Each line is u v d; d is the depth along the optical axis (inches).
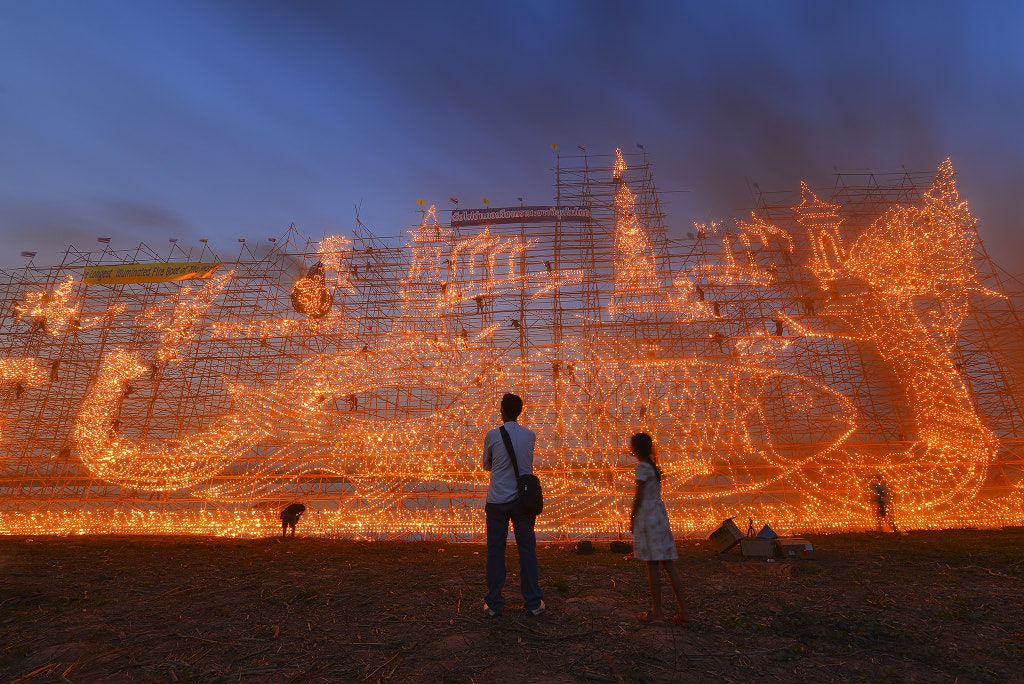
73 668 138.7
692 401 851.4
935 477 763.4
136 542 553.6
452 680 131.0
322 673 135.5
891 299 883.4
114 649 152.9
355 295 1040.8
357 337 978.1
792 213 1003.9
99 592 227.5
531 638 161.2
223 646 155.6
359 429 898.1
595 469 798.5
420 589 229.1
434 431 877.2
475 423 871.1
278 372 959.6
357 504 841.5
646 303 924.0
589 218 1003.3
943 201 946.1
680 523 729.6
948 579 268.8
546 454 821.9
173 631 169.8
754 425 866.8
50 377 962.7
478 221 1032.2
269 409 923.4
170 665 140.7
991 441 761.0
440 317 962.7
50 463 908.0
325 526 772.6
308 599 209.9
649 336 912.9
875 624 178.2
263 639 161.8
